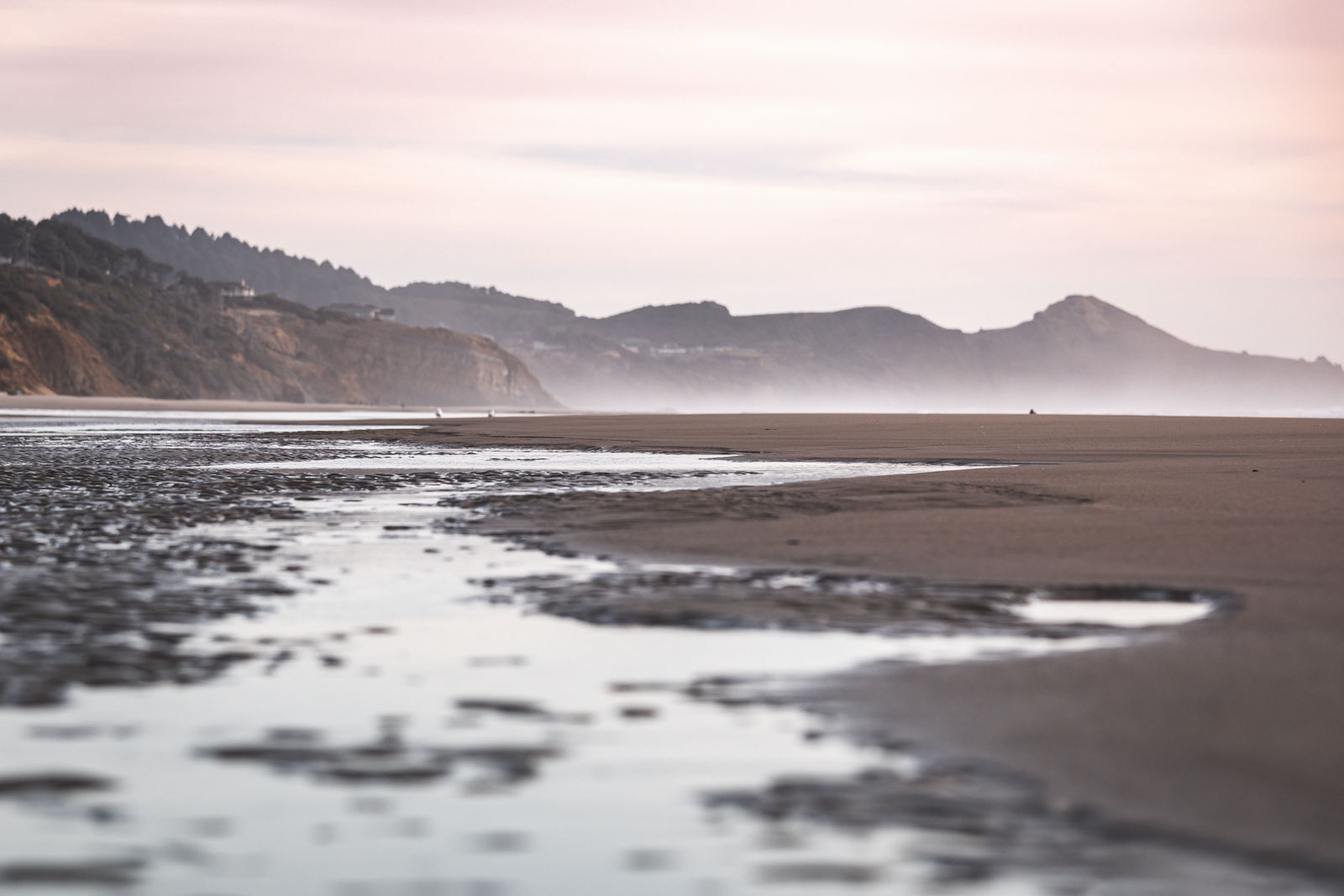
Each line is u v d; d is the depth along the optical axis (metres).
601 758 7.25
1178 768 6.77
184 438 64.50
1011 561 15.80
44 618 11.81
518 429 83.31
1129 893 5.21
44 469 36.25
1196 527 18.75
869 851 5.75
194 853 5.77
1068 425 80.94
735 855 5.73
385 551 17.61
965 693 8.67
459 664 9.94
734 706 8.48
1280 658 9.52
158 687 9.05
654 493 27.73
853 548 17.25
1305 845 5.68
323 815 6.27
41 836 5.98
